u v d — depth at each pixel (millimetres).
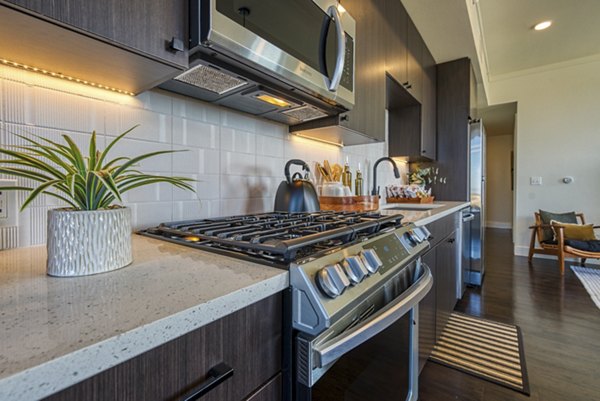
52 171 539
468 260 2914
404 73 2299
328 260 615
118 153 920
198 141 1147
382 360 849
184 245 768
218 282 500
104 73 785
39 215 779
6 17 528
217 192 1215
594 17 3023
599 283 2988
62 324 350
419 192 2688
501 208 7551
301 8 1022
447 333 1974
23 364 275
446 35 2701
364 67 1646
